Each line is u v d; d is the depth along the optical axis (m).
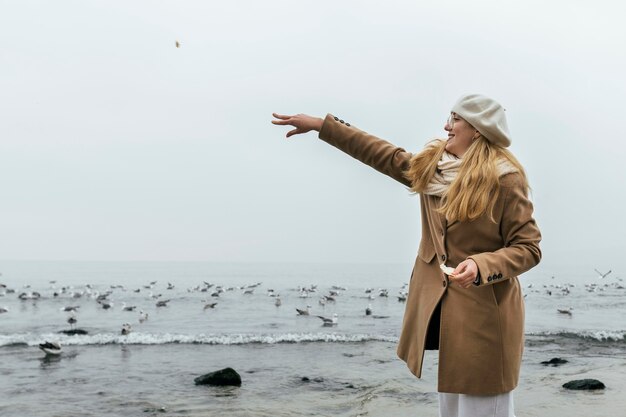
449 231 3.34
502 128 3.30
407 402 9.48
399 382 11.38
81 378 12.28
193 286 72.25
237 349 16.77
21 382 11.86
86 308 36.66
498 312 3.27
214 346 17.36
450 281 3.36
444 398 3.58
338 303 42.81
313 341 18.56
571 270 178.88
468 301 3.28
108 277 107.38
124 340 18.28
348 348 16.91
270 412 9.03
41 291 56.34
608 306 40.44
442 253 3.36
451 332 3.28
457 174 3.27
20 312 33.69
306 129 3.83
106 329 24.27
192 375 12.56
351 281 94.38
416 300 3.55
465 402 3.31
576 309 37.56
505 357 3.27
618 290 65.50
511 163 3.29
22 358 14.97
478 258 3.04
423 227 3.62
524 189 3.29
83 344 17.59
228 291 58.69
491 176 3.19
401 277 117.31
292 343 18.09
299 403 9.69
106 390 11.01
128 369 13.38
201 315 31.84
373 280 99.62
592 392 10.03
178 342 18.11
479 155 3.26
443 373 3.29
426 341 3.51
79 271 147.38
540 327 25.22
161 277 109.38
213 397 10.29
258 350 16.58
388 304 41.91
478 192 3.18
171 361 14.57
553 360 13.91
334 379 11.93
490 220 3.24
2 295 48.28
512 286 3.39
